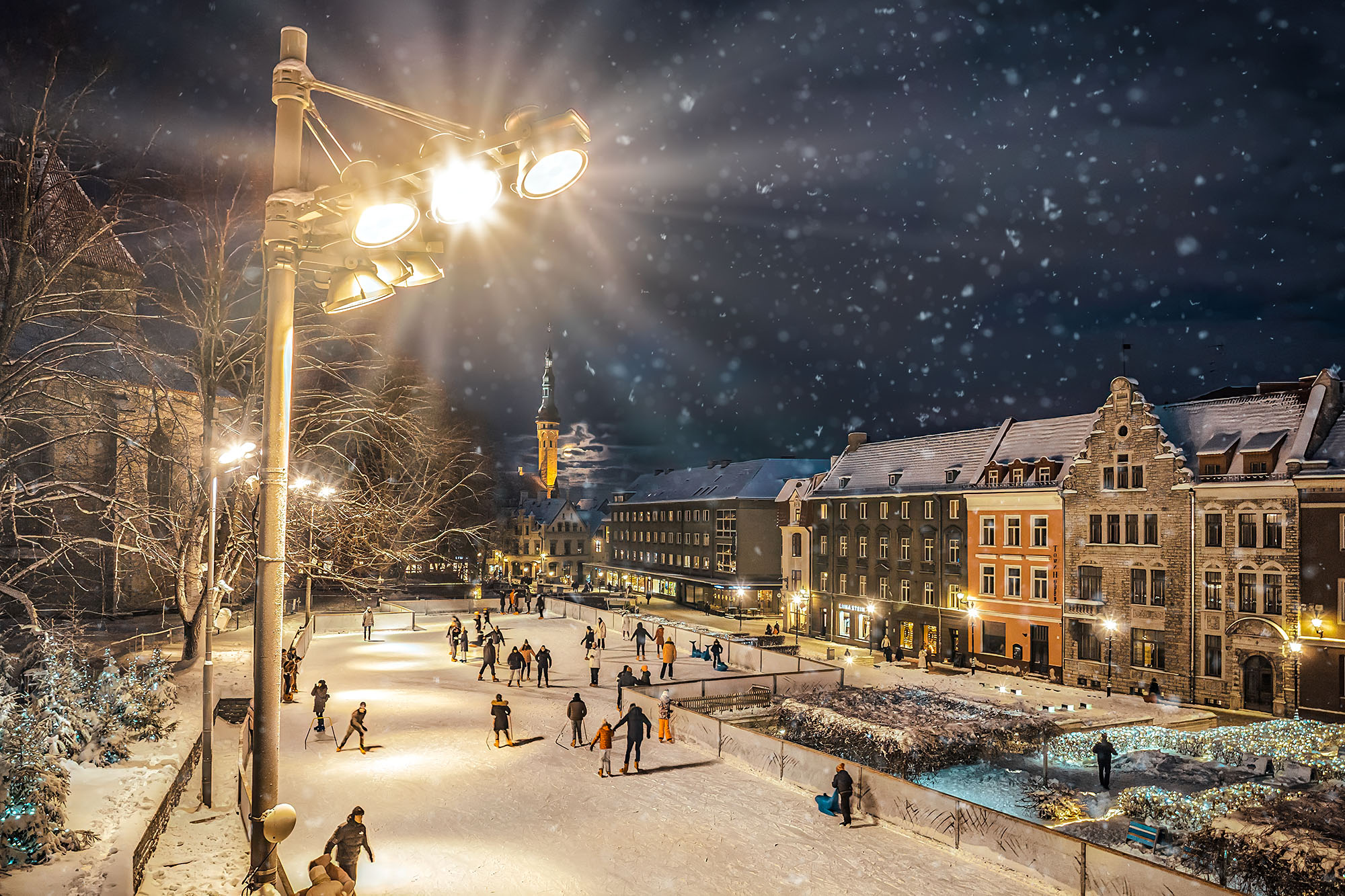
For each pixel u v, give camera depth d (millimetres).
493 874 14562
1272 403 38531
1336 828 17094
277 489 6008
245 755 16781
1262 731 27734
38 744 14625
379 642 46500
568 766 21984
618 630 53031
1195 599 38219
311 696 30375
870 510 59125
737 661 40438
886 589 57281
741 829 17625
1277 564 35375
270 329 5805
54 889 10859
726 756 23500
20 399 22672
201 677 28172
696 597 88125
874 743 26125
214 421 29172
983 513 49531
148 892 11828
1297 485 34719
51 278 20188
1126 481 41375
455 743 23844
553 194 5066
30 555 28750
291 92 5730
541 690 32688
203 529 30594
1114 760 27047
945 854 16469
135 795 15477
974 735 27047
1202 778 24984
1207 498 37938
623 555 108250
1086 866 14195
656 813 18500
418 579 80500
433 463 37750
